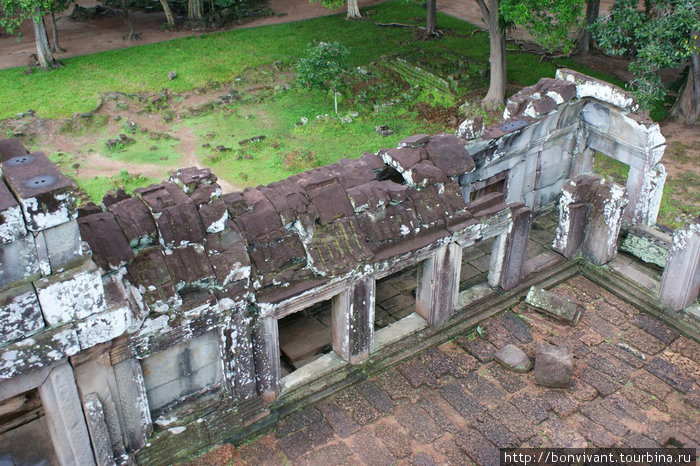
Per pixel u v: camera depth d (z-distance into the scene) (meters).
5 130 26.23
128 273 8.44
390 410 11.05
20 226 6.69
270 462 10.05
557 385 11.46
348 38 37.25
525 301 13.38
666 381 11.75
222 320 9.25
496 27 26.42
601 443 10.52
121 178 23.25
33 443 10.16
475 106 27.83
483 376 11.78
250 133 27.09
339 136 26.75
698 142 25.70
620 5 22.17
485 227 12.12
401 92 30.58
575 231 14.23
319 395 11.11
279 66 32.75
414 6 42.62
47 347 7.42
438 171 11.36
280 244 9.88
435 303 12.20
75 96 28.73
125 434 9.12
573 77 14.98
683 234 12.34
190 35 37.91
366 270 10.59
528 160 15.12
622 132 14.76
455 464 10.15
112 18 40.88
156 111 28.75
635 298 13.58
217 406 10.07
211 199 9.04
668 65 21.58
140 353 8.64
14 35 37.50
